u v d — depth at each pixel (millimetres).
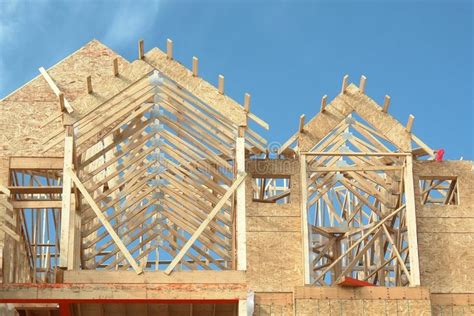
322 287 23250
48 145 22281
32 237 26062
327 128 25016
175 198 25422
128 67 21953
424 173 25281
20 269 24344
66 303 20281
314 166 25750
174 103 23047
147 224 28016
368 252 29672
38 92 26891
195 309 22594
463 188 25188
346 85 25266
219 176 24016
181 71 22125
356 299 23188
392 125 25125
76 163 22438
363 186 26297
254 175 24750
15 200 24344
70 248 22078
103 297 19344
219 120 22422
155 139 24453
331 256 27922
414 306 23203
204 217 24891
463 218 24922
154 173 25047
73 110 21312
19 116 26562
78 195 23047
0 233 23094
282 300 23891
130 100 22062
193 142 23750
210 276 19703
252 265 24141
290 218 24562
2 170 25562
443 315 24078
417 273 24031
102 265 28625
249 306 23344
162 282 19578
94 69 27188
